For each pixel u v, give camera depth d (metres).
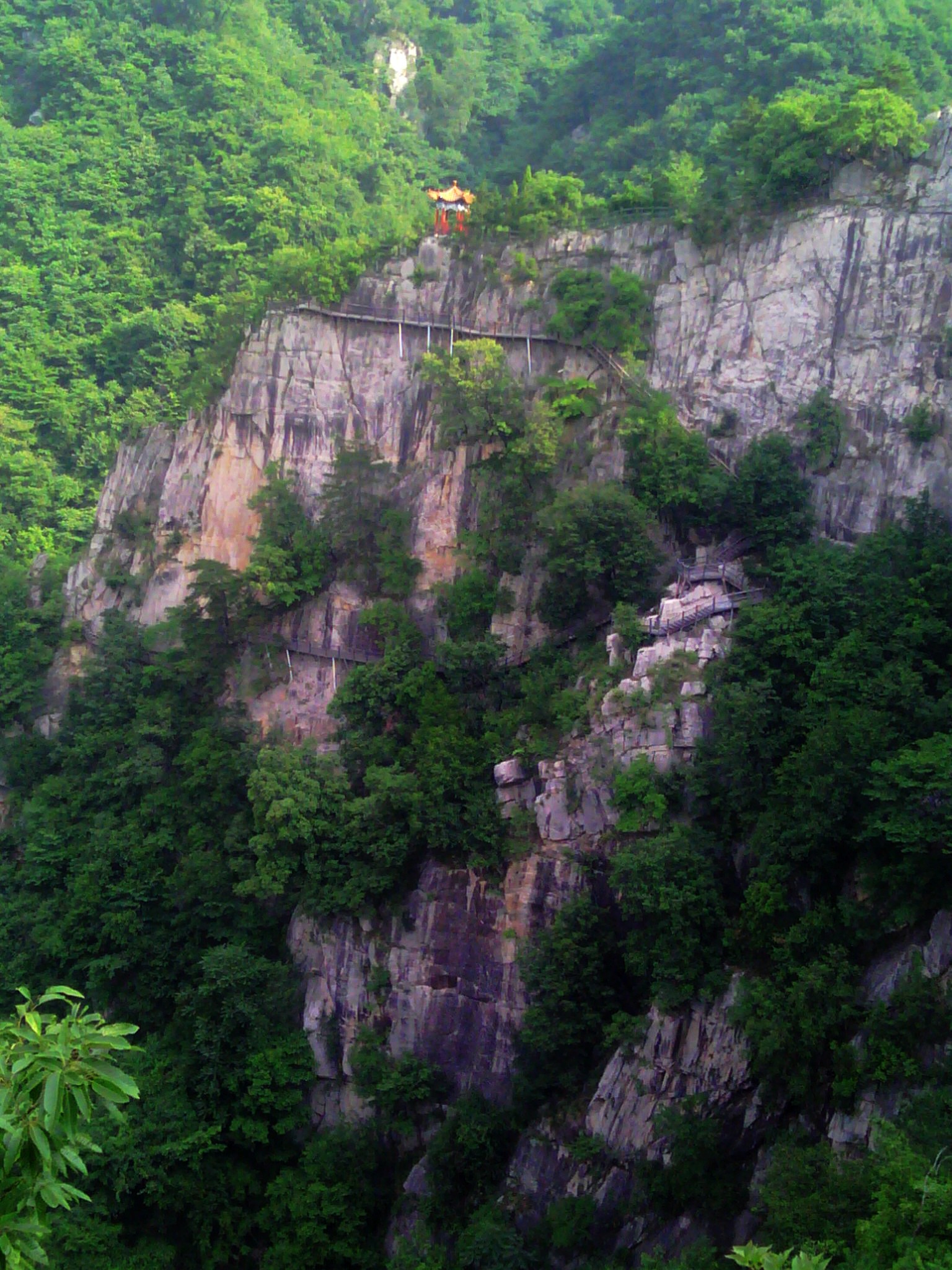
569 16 134.12
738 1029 45.41
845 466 60.41
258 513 71.81
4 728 73.94
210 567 67.31
